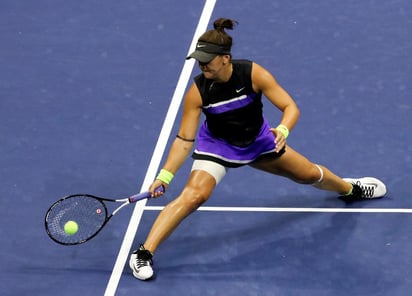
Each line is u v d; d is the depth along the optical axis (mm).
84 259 30234
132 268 29078
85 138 36156
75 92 38969
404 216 31750
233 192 33250
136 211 32344
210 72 27031
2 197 33062
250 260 30062
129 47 41781
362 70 39406
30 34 43031
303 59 40312
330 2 44375
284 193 33156
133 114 37438
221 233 31344
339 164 34188
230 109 27938
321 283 29000
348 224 31516
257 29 42500
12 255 30438
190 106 28172
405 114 36625
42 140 36094
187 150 28609
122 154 35188
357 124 36250
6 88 39344
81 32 43000
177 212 28844
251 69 27625
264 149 29125
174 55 41031
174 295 28641
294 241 30844
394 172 33688
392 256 30000
